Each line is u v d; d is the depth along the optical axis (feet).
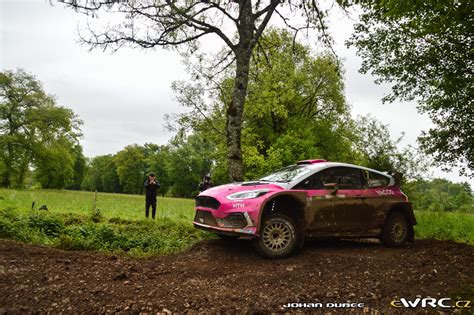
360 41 44.86
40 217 27.58
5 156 174.81
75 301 12.83
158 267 18.21
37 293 13.38
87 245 22.66
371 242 27.04
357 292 14.53
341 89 116.47
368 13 40.47
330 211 22.34
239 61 32.71
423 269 17.88
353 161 113.91
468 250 23.52
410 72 43.34
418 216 44.39
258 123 113.91
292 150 60.44
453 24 27.73
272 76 48.57
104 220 36.19
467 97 41.55
